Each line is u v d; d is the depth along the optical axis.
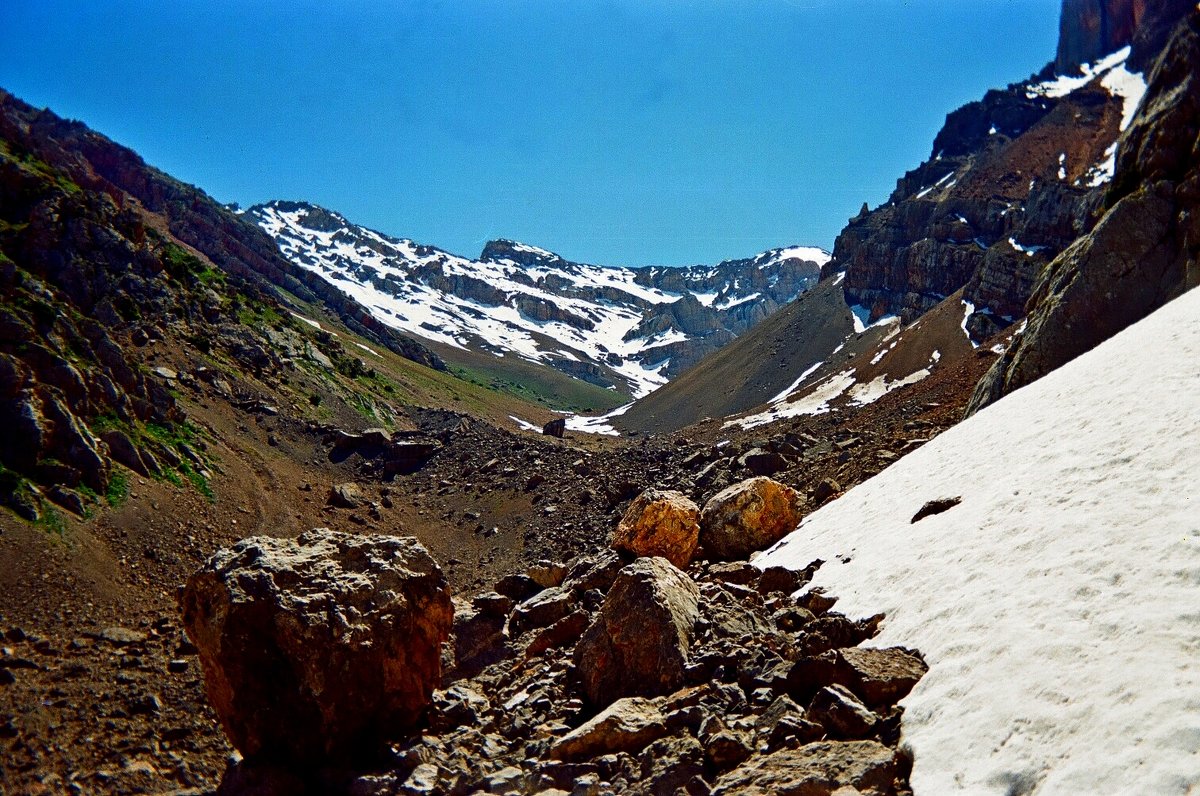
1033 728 9.21
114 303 66.69
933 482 22.38
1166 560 11.34
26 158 74.81
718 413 155.88
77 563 34.06
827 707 11.43
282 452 63.81
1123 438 16.64
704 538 27.19
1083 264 33.94
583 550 47.12
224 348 76.38
